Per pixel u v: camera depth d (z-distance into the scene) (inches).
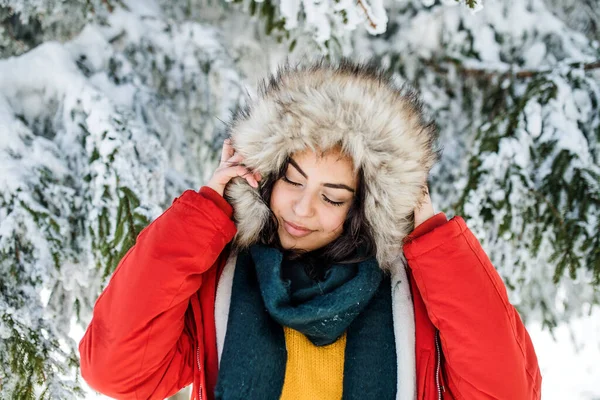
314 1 75.5
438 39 95.3
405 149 44.4
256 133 44.4
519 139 81.5
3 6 82.1
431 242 43.2
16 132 71.7
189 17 100.7
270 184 45.8
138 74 88.0
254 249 47.3
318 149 42.4
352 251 46.3
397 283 47.1
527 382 42.4
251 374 42.9
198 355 45.0
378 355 44.7
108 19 88.4
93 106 74.2
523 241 79.6
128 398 43.4
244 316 44.7
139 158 73.6
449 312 42.4
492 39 94.3
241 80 94.9
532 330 156.3
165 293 41.5
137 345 41.3
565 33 93.7
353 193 44.6
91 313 78.2
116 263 68.5
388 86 46.6
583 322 123.6
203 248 42.8
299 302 44.9
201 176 97.7
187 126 94.2
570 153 79.4
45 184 69.9
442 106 95.7
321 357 45.9
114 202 70.4
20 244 66.7
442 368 45.7
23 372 62.4
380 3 67.2
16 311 64.1
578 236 76.4
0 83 75.8
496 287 42.8
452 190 93.2
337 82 44.8
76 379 68.8
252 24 100.0
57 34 87.7
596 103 83.6
